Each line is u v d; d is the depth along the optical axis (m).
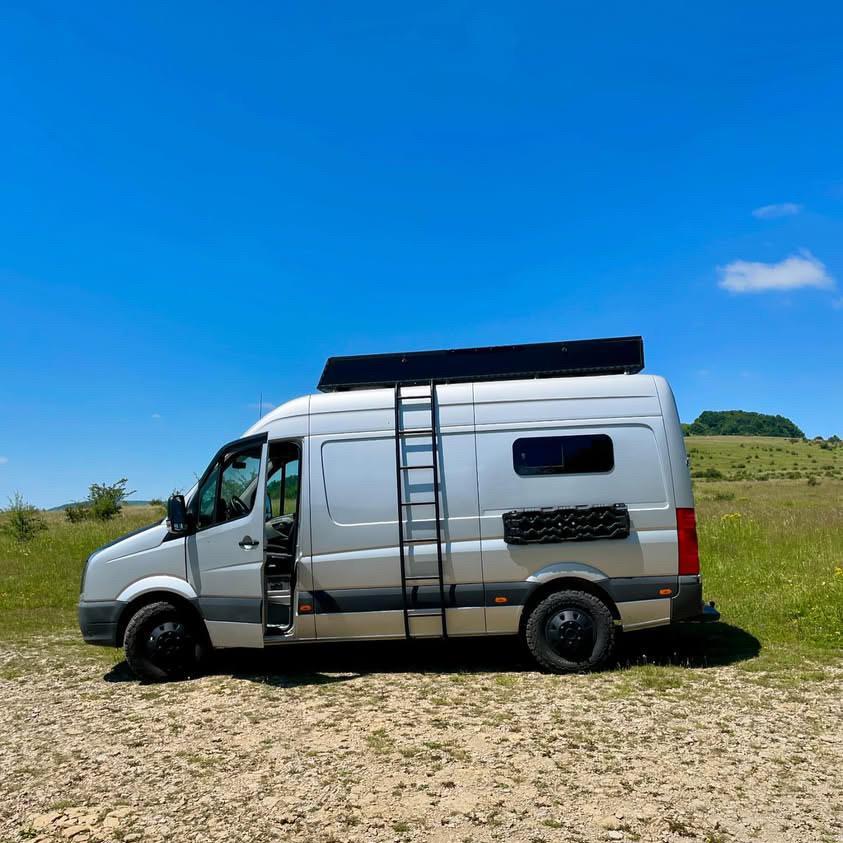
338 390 7.52
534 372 7.32
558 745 4.89
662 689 6.20
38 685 6.98
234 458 7.21
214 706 6.11
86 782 4.52
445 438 7.04
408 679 6.78
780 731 5.11
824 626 8.15
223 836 3.72
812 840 3.54
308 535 6.97
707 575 11.27
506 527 6.86
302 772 4.56
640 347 7.33
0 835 3.82
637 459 6.97
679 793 4.09
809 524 16.39
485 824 3.76
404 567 6.88
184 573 7.08
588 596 6.80
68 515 28.73
